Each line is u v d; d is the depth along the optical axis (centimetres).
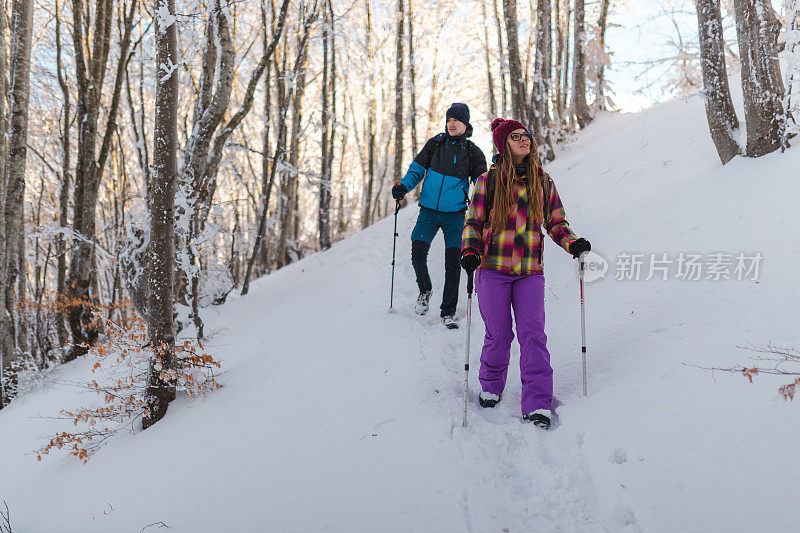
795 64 445
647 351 308
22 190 680
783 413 229
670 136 712
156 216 377
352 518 232
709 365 274
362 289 581
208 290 624
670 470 224
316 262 765
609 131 975
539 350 291
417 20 1678
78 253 715
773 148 469
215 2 542
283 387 371
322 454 282
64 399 510
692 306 332
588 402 284
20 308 806
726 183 470
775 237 363
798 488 197
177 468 301
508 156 304
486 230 306
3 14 657
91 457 353
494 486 245
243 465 287
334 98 1042
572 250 298
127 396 382
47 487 343
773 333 279
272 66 1050
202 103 592
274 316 555
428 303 471
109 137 736
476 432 282
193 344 482
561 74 1243
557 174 795
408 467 259
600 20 1192
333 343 436
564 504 229
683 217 452
